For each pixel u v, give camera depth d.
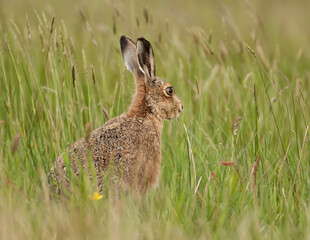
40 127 11.06
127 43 11.04
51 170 9.34
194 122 12.16
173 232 7.78
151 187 9.94
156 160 10.16
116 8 14.08
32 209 8.16
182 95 13.02
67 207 8.34
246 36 18.77
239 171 10.06
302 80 14.73
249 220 8.27
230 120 12.30
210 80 13.55
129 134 9.67
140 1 21.45
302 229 8.37
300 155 10.17
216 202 9.09
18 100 12.69
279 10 25.36
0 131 11.22
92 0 20.38
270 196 9.27
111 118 11.08
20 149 10.32
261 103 12.54
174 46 16.50
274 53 16.83
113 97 11.67
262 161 10.17
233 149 10.44
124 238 7.41
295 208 9.14
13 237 7.18
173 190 9.18
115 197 8.59
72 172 8.83
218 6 24.12
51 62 11.31
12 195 8.60
